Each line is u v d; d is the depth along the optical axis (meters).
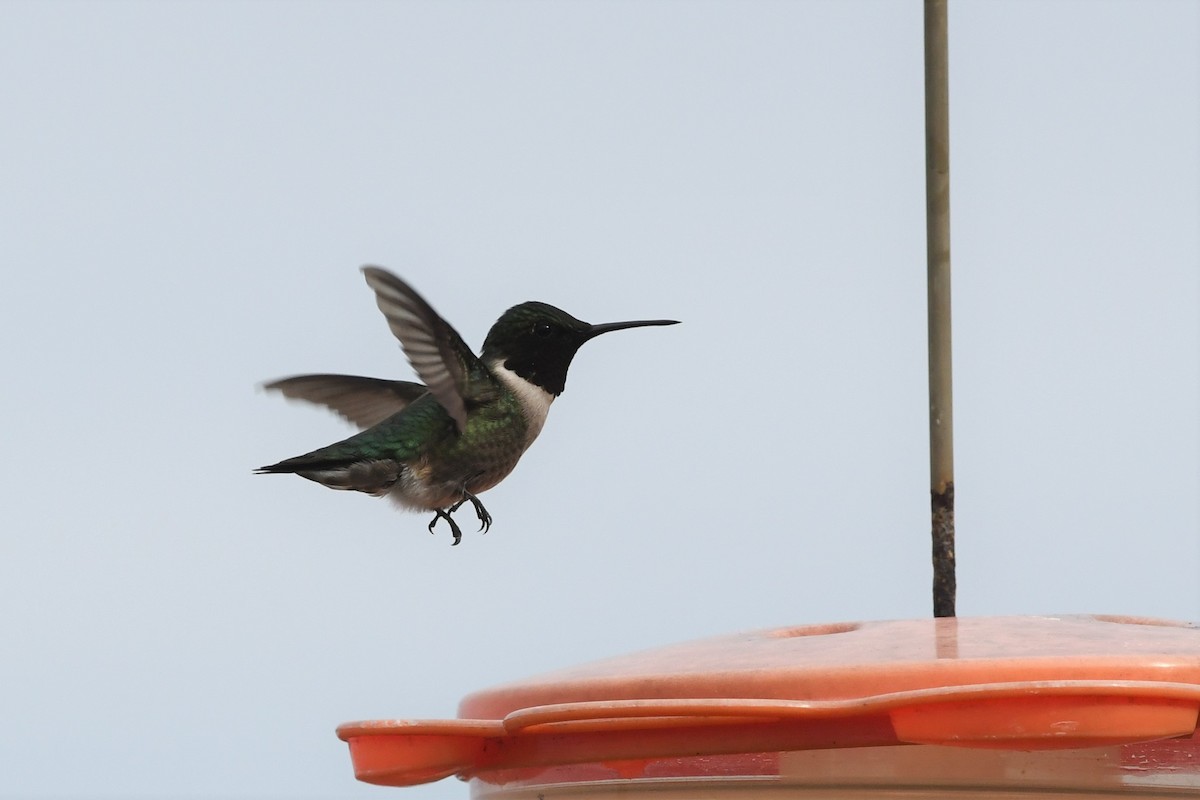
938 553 6.38
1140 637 5.25
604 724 5.14
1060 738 4.48
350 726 5.52
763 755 5.14
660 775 5.31
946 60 6.48
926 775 4.97
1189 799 4.95
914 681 4.81
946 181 6.45
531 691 5.54
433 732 5.38
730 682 5.05
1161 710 4.47
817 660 5.07
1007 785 4.96
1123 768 4.96
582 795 5.48
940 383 6.41
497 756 5.50
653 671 5.31
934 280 6.45
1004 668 4.76
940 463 6.39
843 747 4.92
